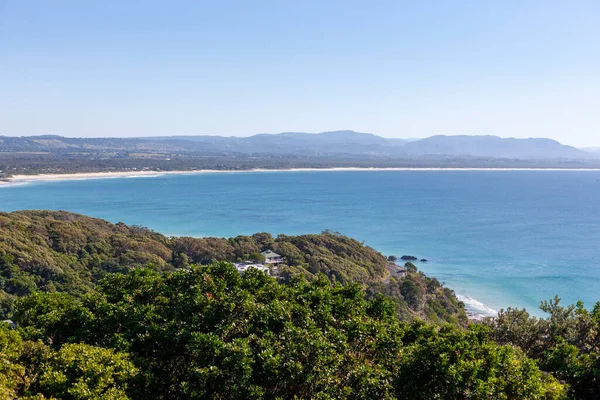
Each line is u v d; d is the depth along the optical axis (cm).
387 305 2506
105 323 2208
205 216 18350
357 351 2072
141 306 2314
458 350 1836
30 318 2384
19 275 6103
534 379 1755
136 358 2012
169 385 1972
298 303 2319
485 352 1845
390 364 2028
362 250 9550
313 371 1731
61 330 2314
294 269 7538
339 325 2141
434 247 13188
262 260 8306
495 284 9600
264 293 2345
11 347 1948
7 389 1680
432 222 17775
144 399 1908
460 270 10706
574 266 10969
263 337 1923
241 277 2472
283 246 8862
